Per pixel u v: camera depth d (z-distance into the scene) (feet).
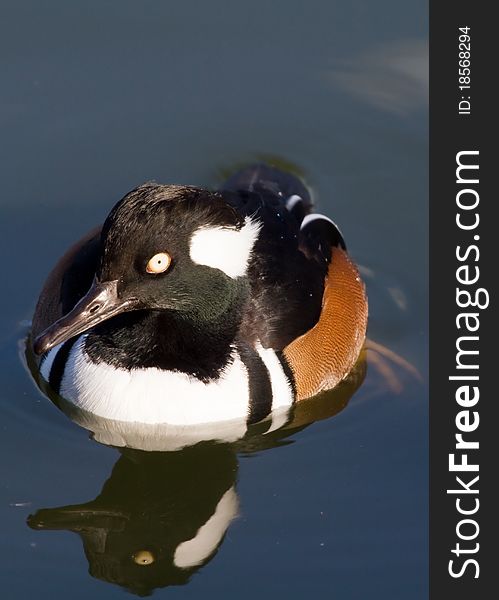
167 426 43.06
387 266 53.01
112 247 38.22
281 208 45.88
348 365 47.01
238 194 44.42
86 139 56.24
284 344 43.21
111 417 43.04
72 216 52.60
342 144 57.72
